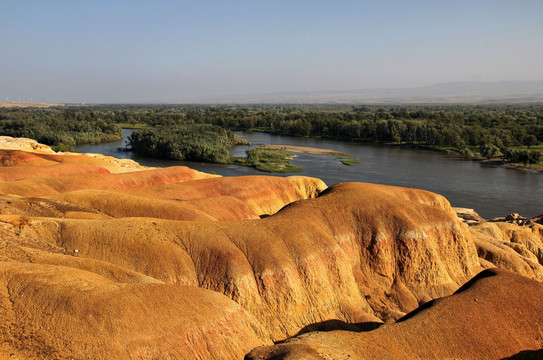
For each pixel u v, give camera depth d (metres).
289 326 30.47
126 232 31.45
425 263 38.44
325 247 34.84
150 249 30.53
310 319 31.59
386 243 38.19
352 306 34.00
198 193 53.22
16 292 21.12
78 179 54.28
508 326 25.77
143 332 21.09
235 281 29.86
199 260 30.97
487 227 57.12
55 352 18.64
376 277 37.56
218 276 30.16
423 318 26.19
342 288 34.59
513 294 28.00
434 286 38.22
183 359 21.39
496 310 26.73
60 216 36.28
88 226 31.72
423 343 24.39
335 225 38.00
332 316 32.50
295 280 32.00
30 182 50.28
